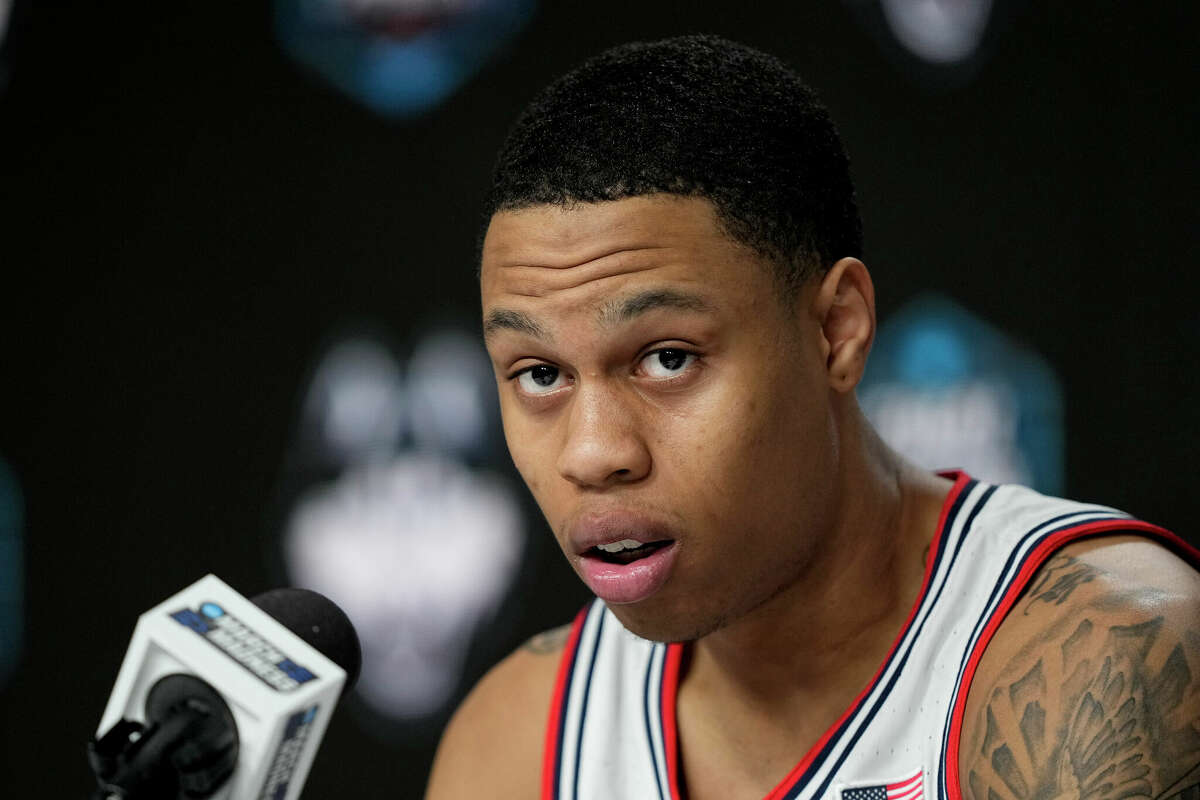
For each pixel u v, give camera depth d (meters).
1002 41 8.73
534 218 2.97
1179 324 8.64
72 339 8.80
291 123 8.83
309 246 8.80
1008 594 3.21
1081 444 8.70
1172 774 2.64
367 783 8.57
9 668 8.71
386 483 8.70
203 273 8.80
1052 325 8.70
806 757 3.40
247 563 8.73
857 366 3.32
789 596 3.39
